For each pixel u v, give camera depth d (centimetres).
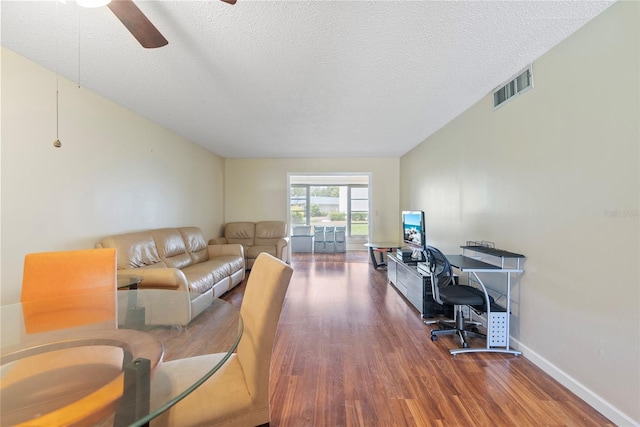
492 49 196
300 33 177
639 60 142
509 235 242
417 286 317
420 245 350
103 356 118
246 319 140
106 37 181
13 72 200
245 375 128
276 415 158
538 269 209
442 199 391
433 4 152
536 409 163
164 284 251
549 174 199
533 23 169
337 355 223
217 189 586
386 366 208
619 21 151
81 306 162
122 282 235
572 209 180
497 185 260
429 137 439
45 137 223
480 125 288
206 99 284
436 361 215
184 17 161
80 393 94
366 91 266
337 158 631
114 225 296
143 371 108
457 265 240
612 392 155
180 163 432
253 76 234
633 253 145
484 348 232
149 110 317
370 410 162
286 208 630
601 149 161
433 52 199
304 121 358
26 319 150
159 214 378
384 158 633
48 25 168
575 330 178
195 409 110
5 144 197
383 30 174
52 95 227
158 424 104
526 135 221
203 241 448
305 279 472
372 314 312
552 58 195
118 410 90
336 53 200
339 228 787
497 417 157
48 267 166
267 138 448
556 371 191
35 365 110
